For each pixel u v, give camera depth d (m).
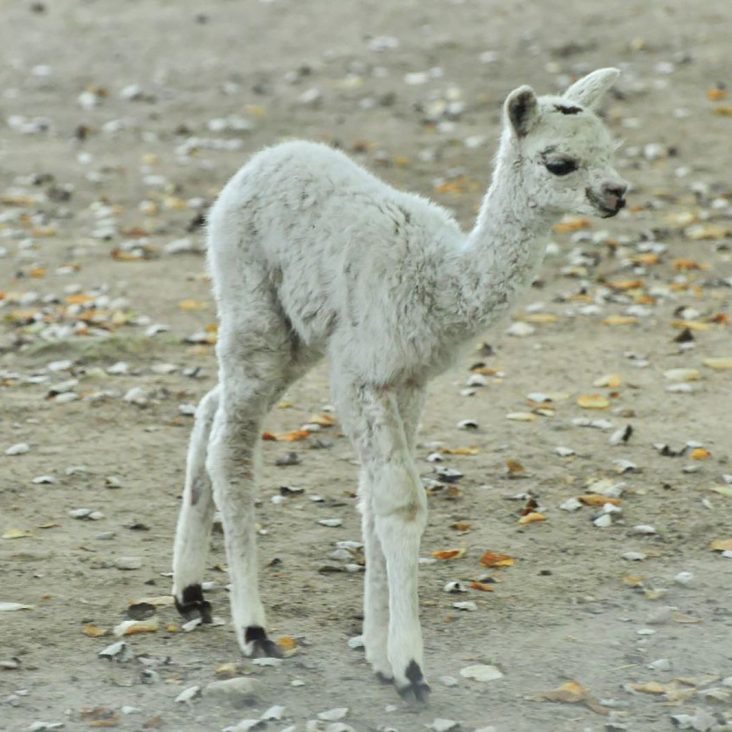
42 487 28.45
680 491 28.48
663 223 48.47
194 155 56.62
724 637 22.03
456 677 20.55
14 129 60.09
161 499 28.05
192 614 22.62
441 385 35.19
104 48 70.88
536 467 29.83
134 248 46.41
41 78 66.75
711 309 40.56
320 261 20.42
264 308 21.06
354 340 20.05
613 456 30.34
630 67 64.62
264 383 21.17
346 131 58.59
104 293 42.06
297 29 72.94
